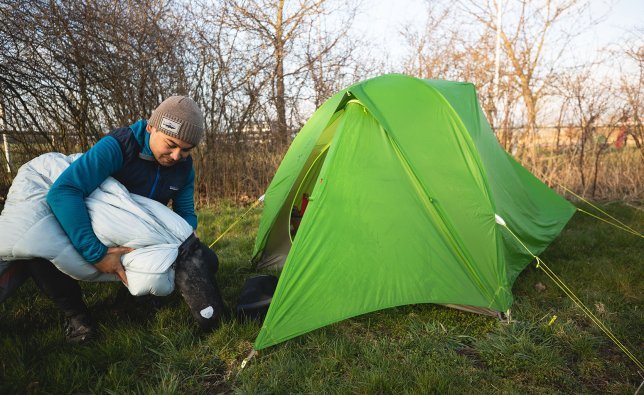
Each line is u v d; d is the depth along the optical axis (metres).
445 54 8.07
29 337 2.29
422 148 2.82
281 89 7.21
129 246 2.16
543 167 7.04
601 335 2.56
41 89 4.98
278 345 2.37
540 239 3.78
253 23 6.91
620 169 6.87
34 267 2.10
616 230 4.73
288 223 3.80
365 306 2.48
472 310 2.78
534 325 2.65
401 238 2.65
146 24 5.57
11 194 2.08
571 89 6.79
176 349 2.29
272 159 7.00
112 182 2.21
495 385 2.06
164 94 6.04
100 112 5.73
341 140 2.85
